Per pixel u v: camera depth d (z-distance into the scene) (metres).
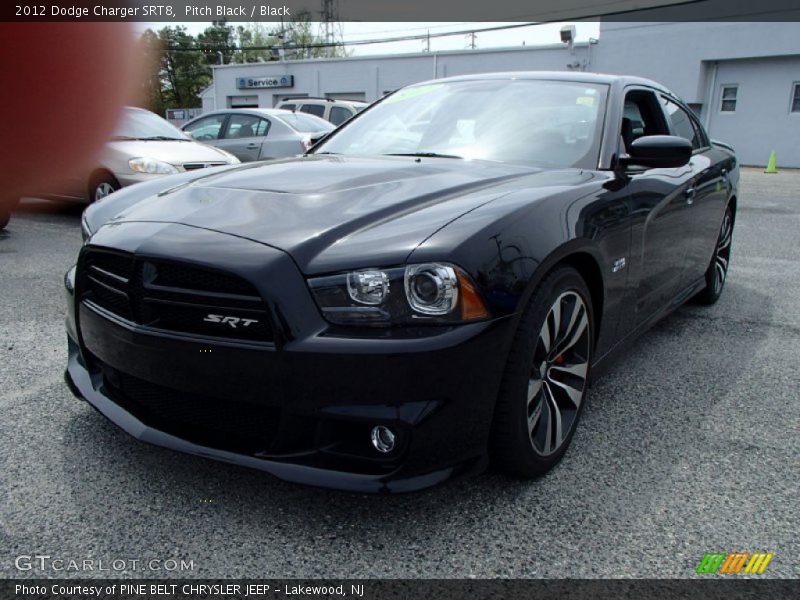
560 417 2.24
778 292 4.95
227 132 9.81
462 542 1.85
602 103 3.00
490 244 1.89
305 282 1.79
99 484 2.09
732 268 5.79
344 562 1.76
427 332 1.75
